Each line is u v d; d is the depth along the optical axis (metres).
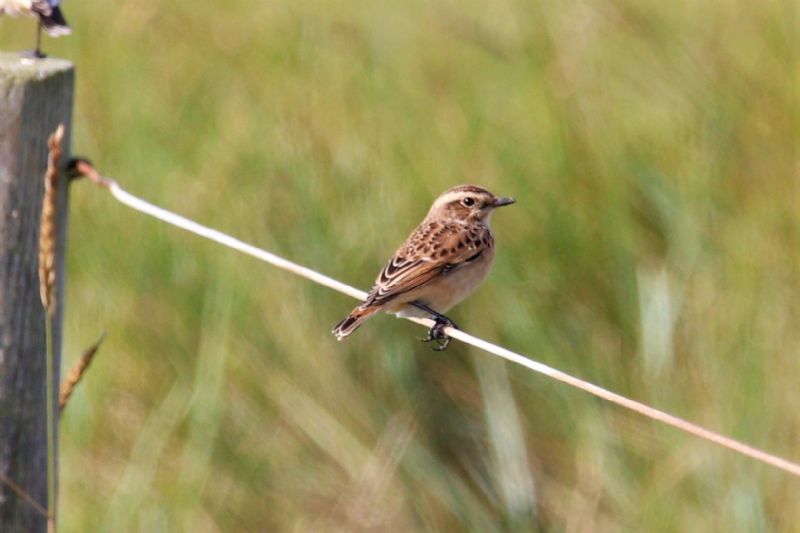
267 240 11.77
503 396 10.86
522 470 10.57
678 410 10.62
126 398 11.27
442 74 13.97
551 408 10.98
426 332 11.22
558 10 14.08
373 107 13.24
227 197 12.23
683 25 13.81
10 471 6.29
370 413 10.95
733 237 11.51
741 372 10.58
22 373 6.25
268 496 10.75
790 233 11.48
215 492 10.74
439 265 9.71
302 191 11.89
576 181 12.09
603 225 11.71
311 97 13.52
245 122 13.28
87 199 12.48
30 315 6.23
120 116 13.56
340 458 10.79
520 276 11.48
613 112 12.66
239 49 14.88
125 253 12.04
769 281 11.13
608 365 10.96
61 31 7.68
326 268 11.48
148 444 10.73
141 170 12.64
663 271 11.13
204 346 11.11
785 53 13.02
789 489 10.24
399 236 11.78
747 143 12.23
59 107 6.17
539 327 11.10
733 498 10.05
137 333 11.54
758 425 10.34
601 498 10.49
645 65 13.26
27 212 6.14
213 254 11.83
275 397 11.06
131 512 10.33
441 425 10.98
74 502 10.66
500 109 13.20
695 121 12.51
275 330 11.34
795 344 10.75
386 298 9.45
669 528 10.08
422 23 14.91
